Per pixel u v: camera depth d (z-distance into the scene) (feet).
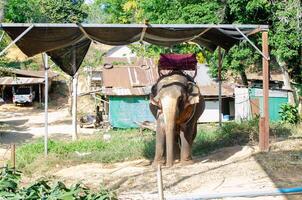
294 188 27.27
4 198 14.23
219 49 54.85
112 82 103.71
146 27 36.99
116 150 45.75
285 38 67.10
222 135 49.49
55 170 39.45
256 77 100.94
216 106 99.71
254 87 90.02
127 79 104.78
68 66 49.03
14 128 109.50
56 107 152.97
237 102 90.94
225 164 36.32
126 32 38.58
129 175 34.53
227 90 99.81
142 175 33.96
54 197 14.14
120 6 171.12
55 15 193.16
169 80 37.11
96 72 146.20
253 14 70.74
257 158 37.27
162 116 37.60
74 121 76.28
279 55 67.92
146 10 83.76
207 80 102.42
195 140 47.19
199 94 38.63
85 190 15.60
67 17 199.62
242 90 90.38
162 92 36.19
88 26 36.32
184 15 74.13
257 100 89.71
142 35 39.83
